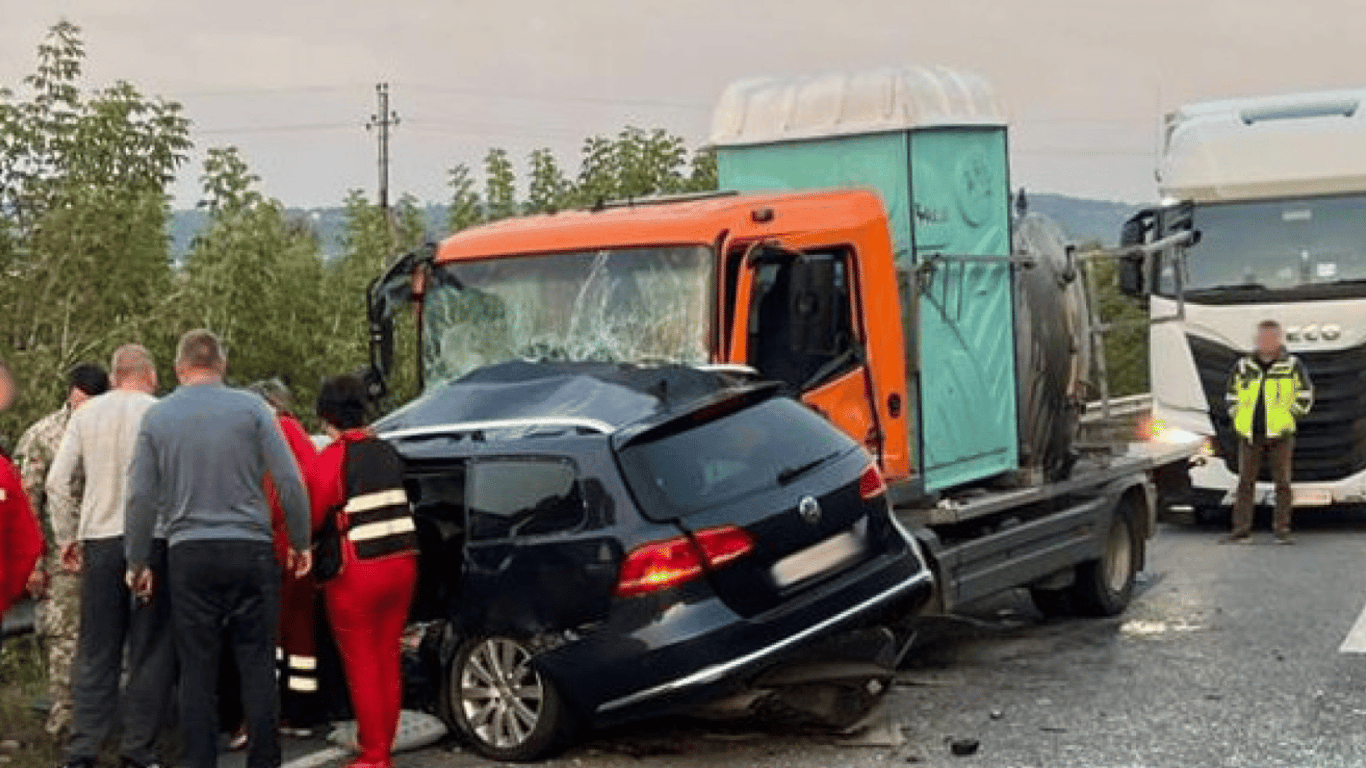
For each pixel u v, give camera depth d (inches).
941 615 385.4
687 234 358.0
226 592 277.9
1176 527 657.6
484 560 302.7
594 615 291.9
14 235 517.0
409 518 295.4
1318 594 472.4
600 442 299.3
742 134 419.2
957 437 406.3
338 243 671.1
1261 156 619.2
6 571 282.8
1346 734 311.0
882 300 378.0
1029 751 305.1
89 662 292.8
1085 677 370.3
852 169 405.4
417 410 337.7
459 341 382.3
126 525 278.2
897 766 296.4
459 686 308.8
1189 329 626.2
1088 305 488.1
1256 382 599.2
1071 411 457.1
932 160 404.5
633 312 361.7
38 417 465.1
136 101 550.0
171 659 292.5
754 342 356.2
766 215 361.4
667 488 295.3
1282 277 617.6
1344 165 613.0
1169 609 461.4
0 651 346.9
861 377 372.2
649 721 328.5
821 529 305.3
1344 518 674.2
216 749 281.7
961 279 412.2
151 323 511.2
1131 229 635.5
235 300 564.4
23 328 499.2
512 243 380.2
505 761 303.7
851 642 307.1
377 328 389.4
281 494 277.7
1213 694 348.2
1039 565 416.2
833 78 413.4
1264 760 294.7
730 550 291.6
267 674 282.8
